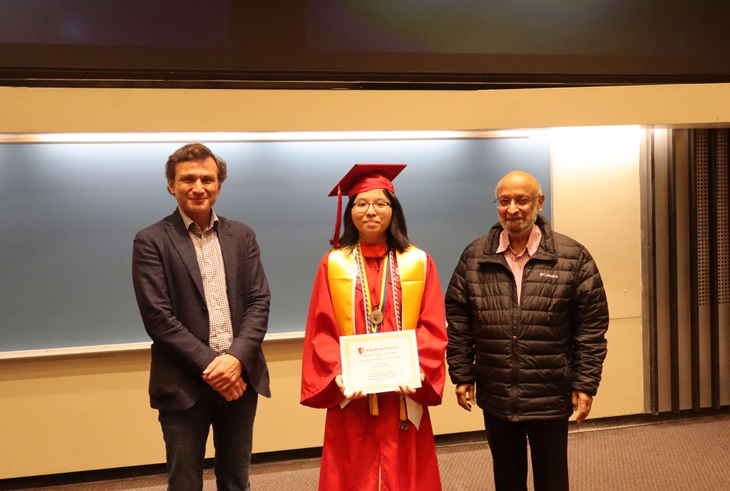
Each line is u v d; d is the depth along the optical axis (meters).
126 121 3.13
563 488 2.34
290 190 3.60
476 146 3.80
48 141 3.31
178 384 2.14
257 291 2.30
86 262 3.39
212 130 3.21
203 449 2.24
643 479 3.24
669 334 4.10
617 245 3.99
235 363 2.11
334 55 3.54
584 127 3.83
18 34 3.20
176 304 2.17
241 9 3.42
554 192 3.89
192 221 2.24
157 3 3.34
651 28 3.87
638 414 4.08
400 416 2.15
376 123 3.36
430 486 2.18
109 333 3.43
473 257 2.46
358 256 2.20
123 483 3.42
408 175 3.73
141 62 3.34
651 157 3.96
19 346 3.33
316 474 3.48
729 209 4.14
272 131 3.32
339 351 2.13
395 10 3.60
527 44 3.74
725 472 3.30
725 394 4.15
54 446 3.40
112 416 3.45
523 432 2.44
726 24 3.95
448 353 2.50
